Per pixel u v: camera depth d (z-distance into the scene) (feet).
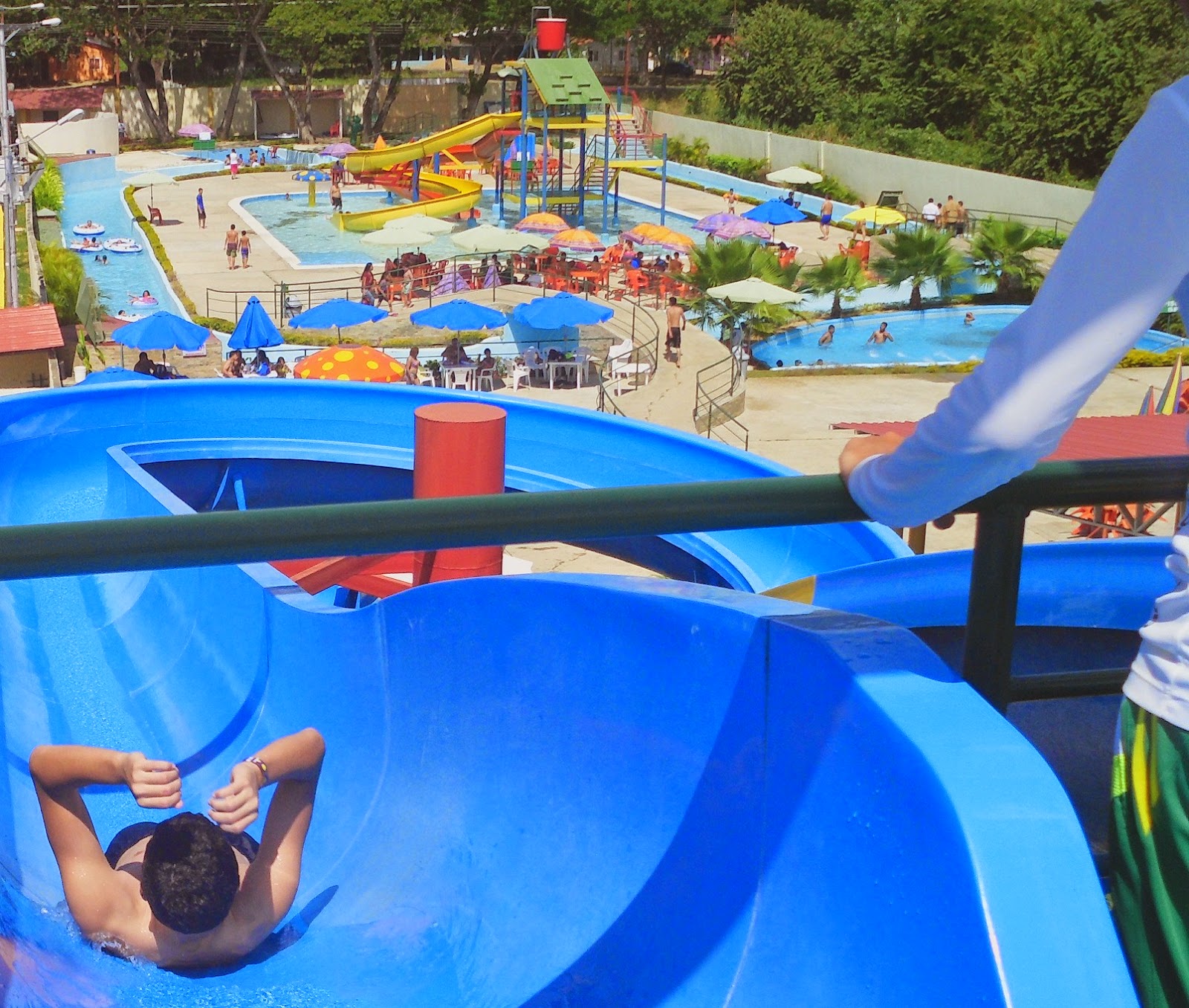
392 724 12.25
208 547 5.71
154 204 176.86
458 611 10.66
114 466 27.55
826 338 107.65
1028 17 175.11
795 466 72.64
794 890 6.46
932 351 107.24
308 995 9.59
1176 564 4.81
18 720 17.95
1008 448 4.46
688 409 82.43
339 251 146.82
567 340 97.19
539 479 34.86
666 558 34.19
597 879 8.45
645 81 249.34
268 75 262.06
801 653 6.50
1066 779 9.64
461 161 191.52
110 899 10.02
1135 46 146.72
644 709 8.18
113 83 256.11
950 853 5.02
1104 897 4.79
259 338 94.38
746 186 186.29
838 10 214.48
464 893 9.85
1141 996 4.82
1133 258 4.14
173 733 17.78
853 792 5.95
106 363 101.55
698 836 7.54
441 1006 8.92
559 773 9.33
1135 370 92.84
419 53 290.76
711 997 6.86
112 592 22.80
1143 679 4.76
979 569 6.35
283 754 10.39
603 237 156.15
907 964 5.32
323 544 5.78
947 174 156.04
